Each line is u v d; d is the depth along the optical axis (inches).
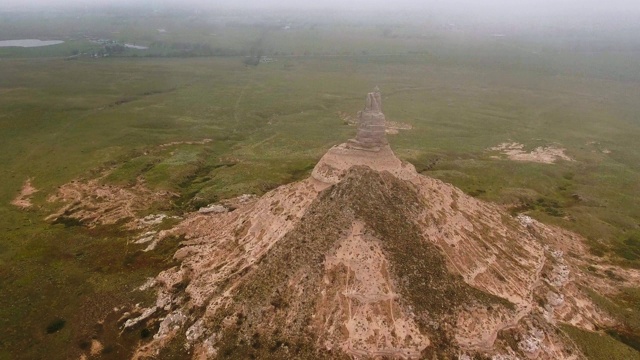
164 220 4896.7
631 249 4872.0
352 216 3383.4
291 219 3693.4
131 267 4050.2
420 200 3683.6
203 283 3565.5
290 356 2893.7
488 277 3410.4
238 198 5388.8
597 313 3678.6
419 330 2952.8
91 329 3348.9
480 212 4131.4
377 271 3149.6
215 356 3004.4
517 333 3088.1
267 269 3371.1
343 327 2957.7
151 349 3125.0
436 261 3292.3
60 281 3885.3
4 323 3405.5
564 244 4837.6
